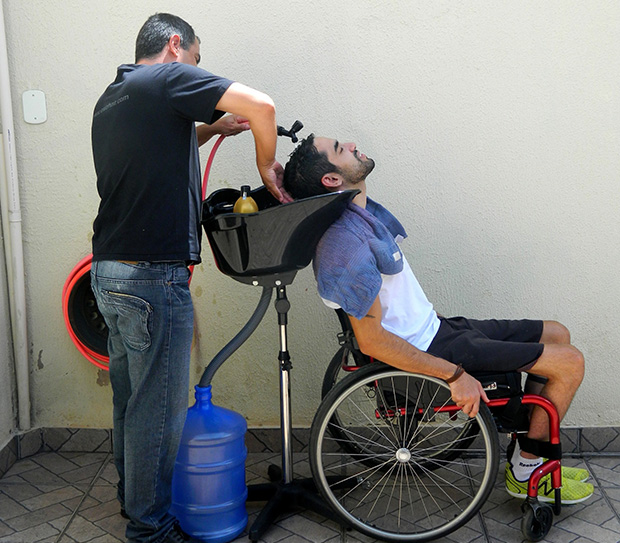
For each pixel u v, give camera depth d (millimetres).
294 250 2281
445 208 2961
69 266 3027
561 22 2809
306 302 3039
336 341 3070
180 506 2465
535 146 2902
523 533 2439
